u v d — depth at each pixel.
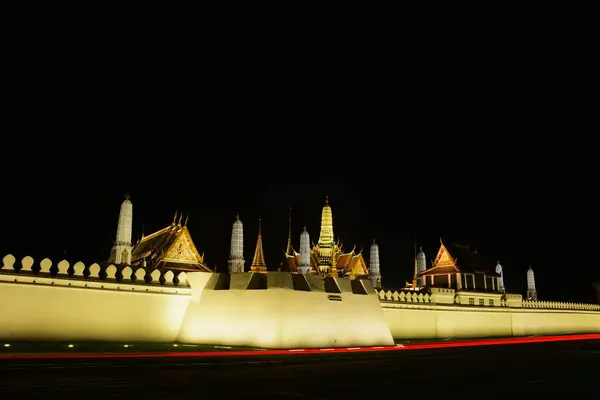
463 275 58.66
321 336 33.28
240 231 59.09
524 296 89.50
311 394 15.42
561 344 43.97
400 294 48.59
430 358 28.06
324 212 78.69
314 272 74.62
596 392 17.70
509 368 24.28
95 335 30.39
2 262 28.72
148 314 32.88
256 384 16.97
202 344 32.56
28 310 28.31
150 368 20.12
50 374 17.75
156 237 54.50
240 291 33.41
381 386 17.42
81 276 30.81
